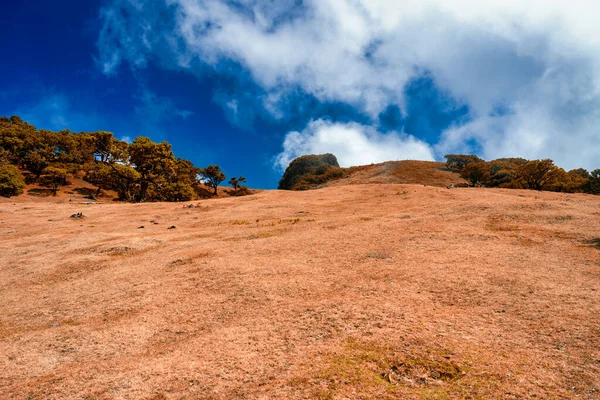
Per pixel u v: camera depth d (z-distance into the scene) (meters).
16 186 60.41
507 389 4.71
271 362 6.02
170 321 8.48
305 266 12.03
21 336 8.42
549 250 11.96
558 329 6.34
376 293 8.96
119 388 5.59
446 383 4.97
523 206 20.83
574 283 8.65
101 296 10.98
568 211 18.84
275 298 9.29
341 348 6.27
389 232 16.61
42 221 29.55
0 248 19.83
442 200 29.84
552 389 4.66
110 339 7.73
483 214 19.34
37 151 83.75
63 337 8.09
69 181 79.62
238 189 113.75
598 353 5.44
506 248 12.47
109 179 67.44
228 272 11.94
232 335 7.32
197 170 104.00
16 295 12.04
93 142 71.31
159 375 5.89
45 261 16.44
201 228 24.25
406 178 101.69
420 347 6.05
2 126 96.88
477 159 113.56
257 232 20.14
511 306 7.55
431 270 10.45
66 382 5.96
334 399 4.75
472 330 6.59
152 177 66.38
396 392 4.84
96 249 18.05
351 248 14.09
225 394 5.16
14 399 5.52
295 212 28.97
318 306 8.42
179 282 11.51
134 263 14.97
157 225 26.86
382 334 6.65
